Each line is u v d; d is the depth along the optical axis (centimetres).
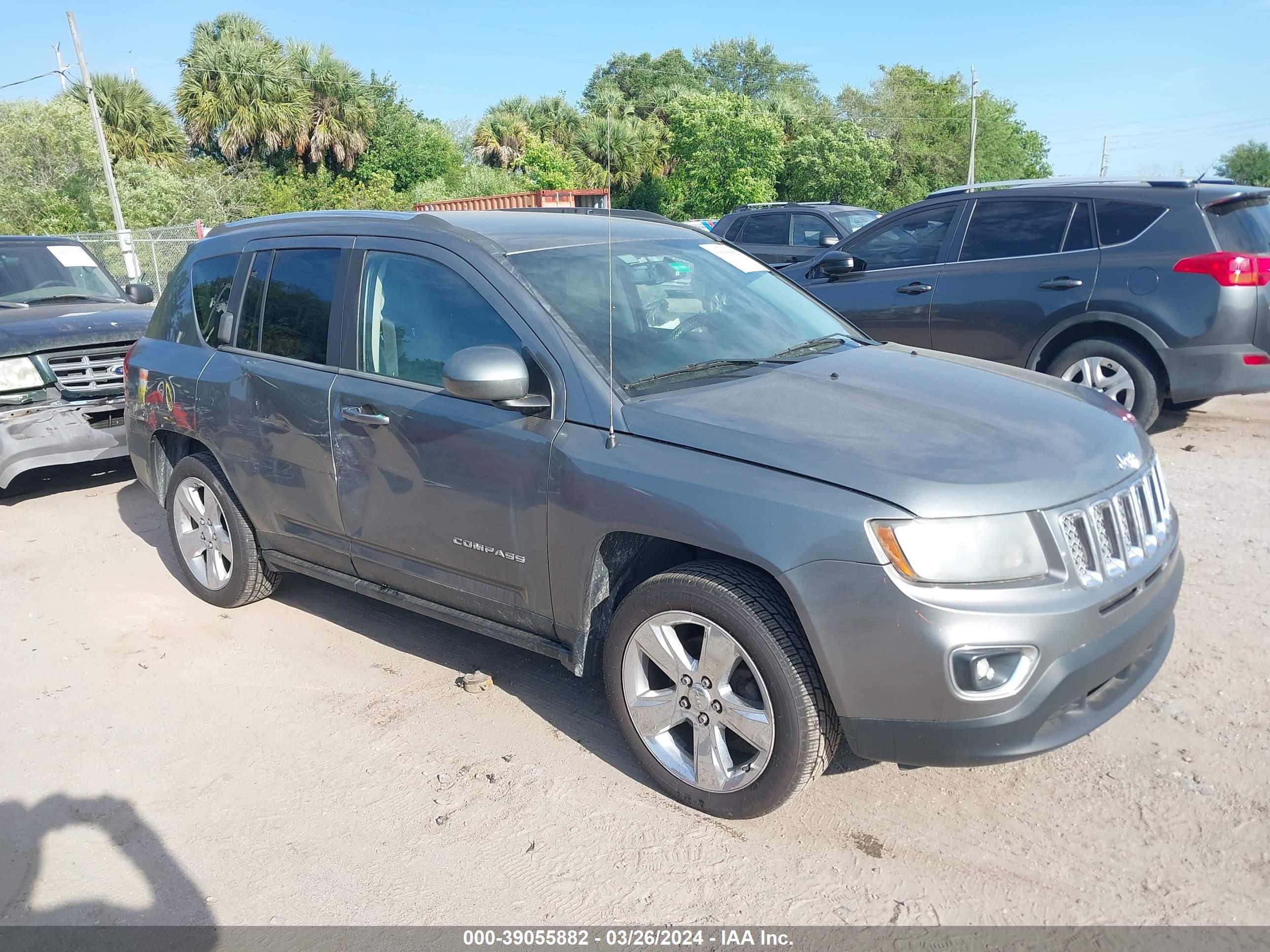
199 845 306
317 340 406
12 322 686
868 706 266
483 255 356
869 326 780
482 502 339
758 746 287
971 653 252
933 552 255
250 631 462
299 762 350
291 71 4244
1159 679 372
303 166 4478
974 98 4609
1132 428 327
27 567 561
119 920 275
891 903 267
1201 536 509
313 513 409
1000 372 365
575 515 311
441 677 408
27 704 401
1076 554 267
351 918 271
